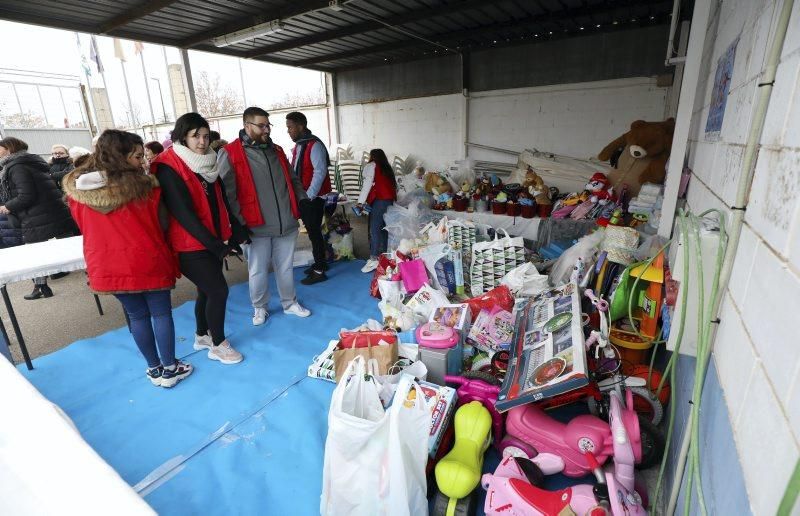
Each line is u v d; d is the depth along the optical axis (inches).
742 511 26.5
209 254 91.1
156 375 91.1
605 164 199.3
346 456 50.7
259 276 115.6
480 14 182.4
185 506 62.5
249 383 91.7
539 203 169.0
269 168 110.0
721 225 38.4
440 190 206.1
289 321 121.9
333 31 205.8
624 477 53.2
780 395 22.9
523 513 51.8
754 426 26.5
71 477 27.0
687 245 41.7
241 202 107.4
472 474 54.8
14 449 29.4
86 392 90.3
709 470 36.2
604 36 201.2
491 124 245.1
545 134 228.1
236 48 230.8
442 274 122.3
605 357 69.8
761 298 28.6
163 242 84.2
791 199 25.0
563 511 48.9
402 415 49.2
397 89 276.2
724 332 37.4
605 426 59.4
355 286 148.2
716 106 61.7
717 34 71.3
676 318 47.3
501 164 241.0
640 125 159.0
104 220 75.4
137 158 78.2
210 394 88.3
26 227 147.6
